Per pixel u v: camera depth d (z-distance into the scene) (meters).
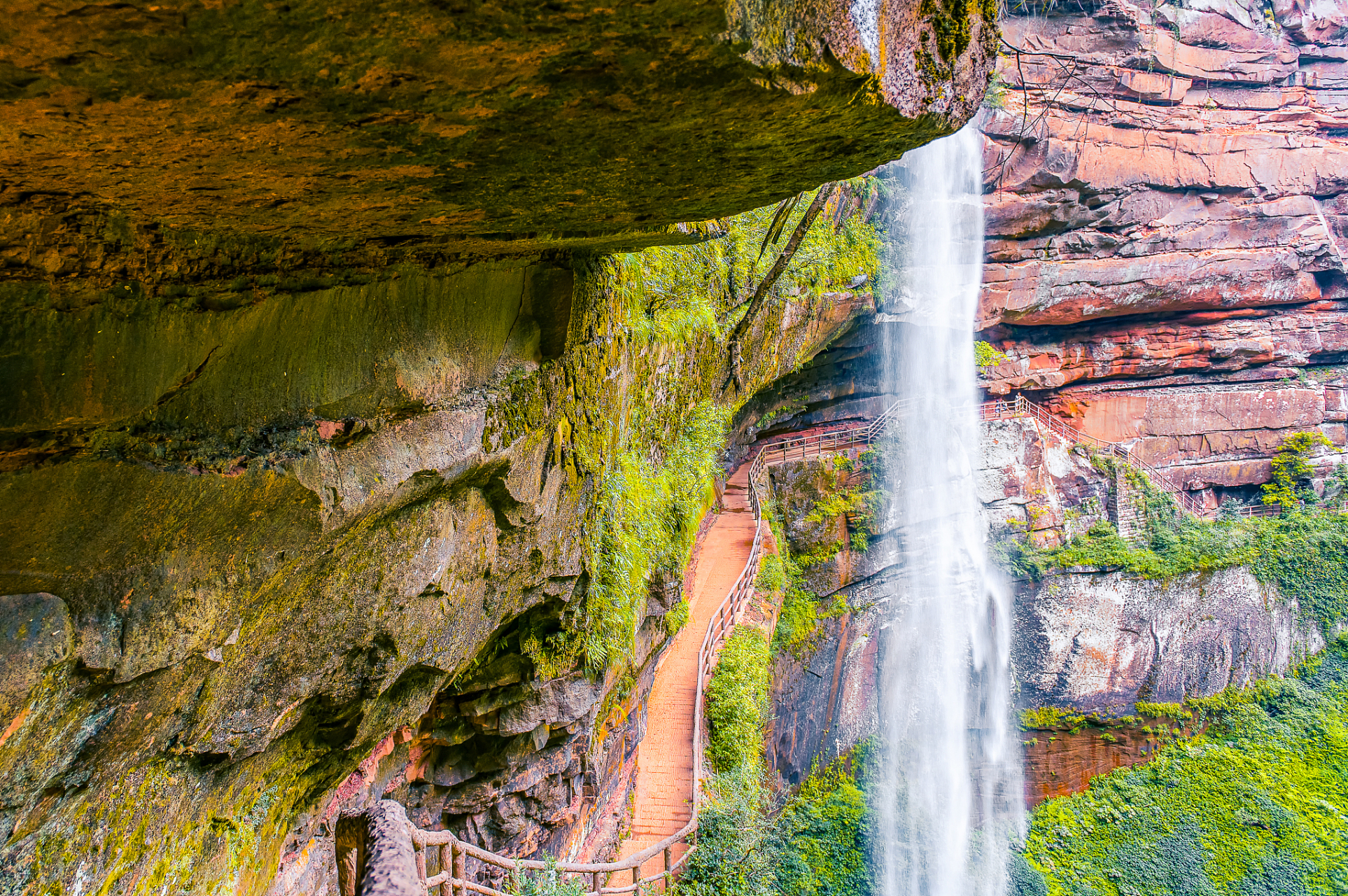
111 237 2.41
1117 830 18.94
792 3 1.74
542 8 1.45
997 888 17.59
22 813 2.49
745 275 12.33
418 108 1.81
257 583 3.11
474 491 4.79
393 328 3.74
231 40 1.41
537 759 7.70
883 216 18.62
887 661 19.61
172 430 2.74
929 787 19.41
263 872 4.29
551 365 5.35
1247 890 16.50
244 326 2.93
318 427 3.31
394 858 2.05
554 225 3.33
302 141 1.93
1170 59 19.55
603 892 7.73
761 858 11.05
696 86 1.85
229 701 3.34
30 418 2.36
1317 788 18.98
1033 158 19.31
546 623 6.86
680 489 10.77
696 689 12.10
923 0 2.27
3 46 1.35
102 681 2.56
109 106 1.61
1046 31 18.89
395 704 5.04
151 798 3.19
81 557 2.46
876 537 19.19
